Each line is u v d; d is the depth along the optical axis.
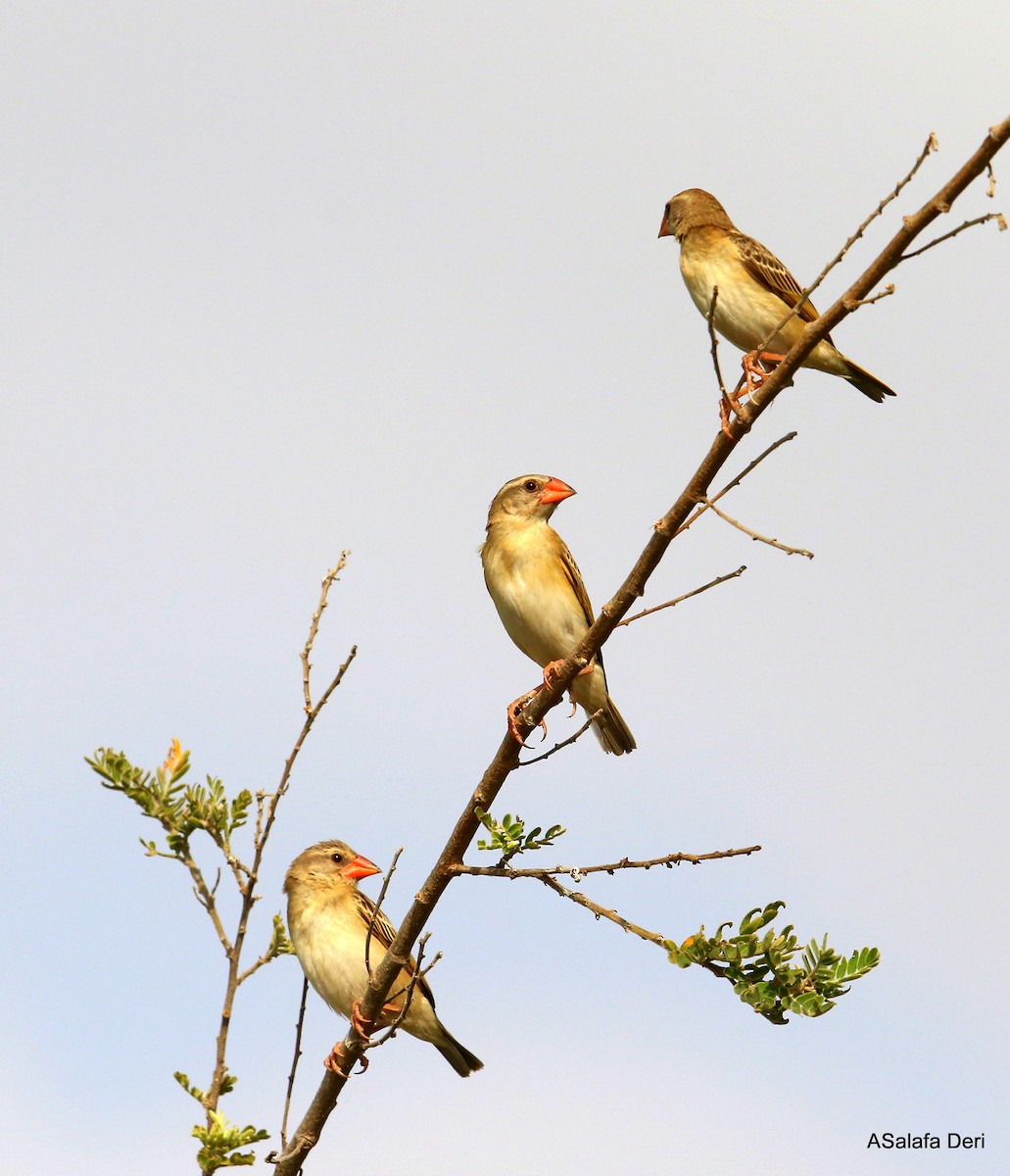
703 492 9.75
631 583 10.12
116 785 8.89
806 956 9.06
